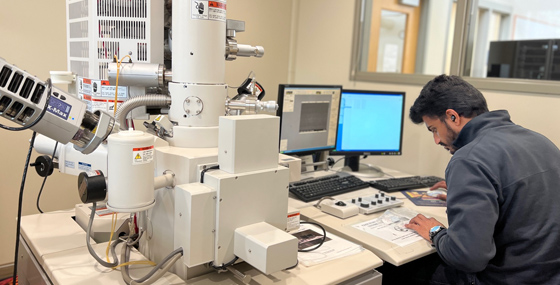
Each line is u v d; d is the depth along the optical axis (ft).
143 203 3.17
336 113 7.16
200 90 3.76
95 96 4.34
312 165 7.23
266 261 3.18
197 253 3.33
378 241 4.63
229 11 9.37
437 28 12.44
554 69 7.70
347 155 7.44
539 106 6.72
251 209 3.56
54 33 7.53
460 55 7.70
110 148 3.06
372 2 9.49
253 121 3.45
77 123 3.27
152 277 3.29
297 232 4.70
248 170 3.51
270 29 10.25
